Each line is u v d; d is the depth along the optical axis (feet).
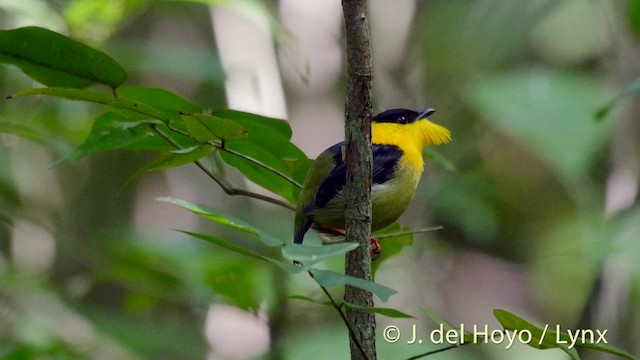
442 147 44.47
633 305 34.24
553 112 37.47
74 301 37.19
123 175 48.11
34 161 44.52
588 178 41.78
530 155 47.98
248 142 21.11
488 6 41.73
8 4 33.22
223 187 20.18
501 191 48.55
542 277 47.57
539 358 42.37
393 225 24.88
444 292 46.01
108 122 20.04
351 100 16.90
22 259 42.98
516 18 41.29
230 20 39.24
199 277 33.30
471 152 45.19
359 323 17.22
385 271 39.34
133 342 34.06
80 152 20.06
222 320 40.81
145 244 34.45
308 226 22.76
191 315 41.78
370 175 17.08
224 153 21.62
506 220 48.85
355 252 17.22
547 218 48.78
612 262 33.42
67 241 38.11
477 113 42.78
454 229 46.44
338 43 41.65
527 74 38.91
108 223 47.34
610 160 36.58
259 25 34.94
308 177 22.68
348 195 17.13
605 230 33.86
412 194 26.17
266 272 32.83
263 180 22.77
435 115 43.24
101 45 34.68
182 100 20.65
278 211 41.01
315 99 41.73
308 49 41.60
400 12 40.73
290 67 42.16
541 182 48.65
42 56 18.80
